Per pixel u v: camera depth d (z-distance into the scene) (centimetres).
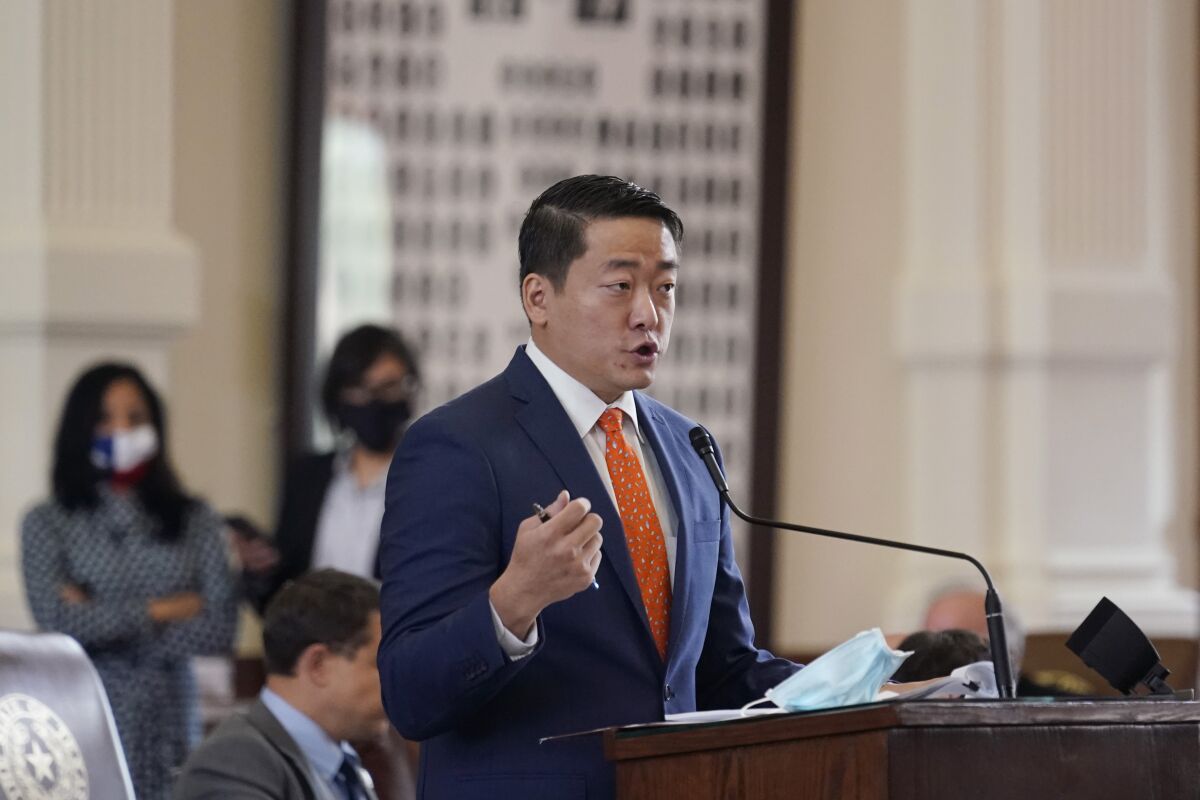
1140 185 2120
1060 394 2092
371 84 2098
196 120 2045
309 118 2069
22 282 1853
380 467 1789
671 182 2161
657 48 2161
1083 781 738
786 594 2162
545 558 766
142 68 1920
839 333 2192
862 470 2191
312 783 1127
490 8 2131
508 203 2130
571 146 2147
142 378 1644
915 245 2177
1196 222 2284
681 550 877
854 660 786
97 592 1581
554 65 2145
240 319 2058
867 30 2198
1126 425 2106
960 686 834
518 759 834
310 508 1784
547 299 881
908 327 2153
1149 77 2122
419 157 2112
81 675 915
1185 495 2284
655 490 898
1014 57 2136
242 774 1105
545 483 857
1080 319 2083
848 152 2197
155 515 1617
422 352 2108
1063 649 1444
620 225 862
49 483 1650
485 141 2127
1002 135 2150
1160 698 758
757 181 2167
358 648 1158
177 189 2036
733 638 922
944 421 2133
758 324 2156
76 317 1867
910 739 710
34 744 861
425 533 844
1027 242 2120
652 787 765
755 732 740
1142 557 2089
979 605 1458
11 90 1881
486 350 2119
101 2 1905
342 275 2084
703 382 2155
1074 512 2091
